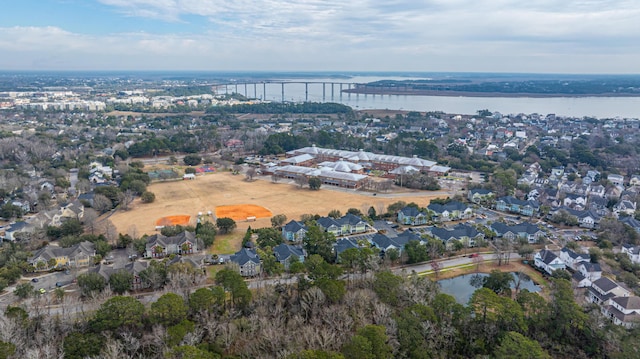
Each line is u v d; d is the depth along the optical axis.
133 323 129.25
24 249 194.75
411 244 194.00
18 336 119.88
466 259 198.75
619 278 173.75
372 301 146.12
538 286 174.25
